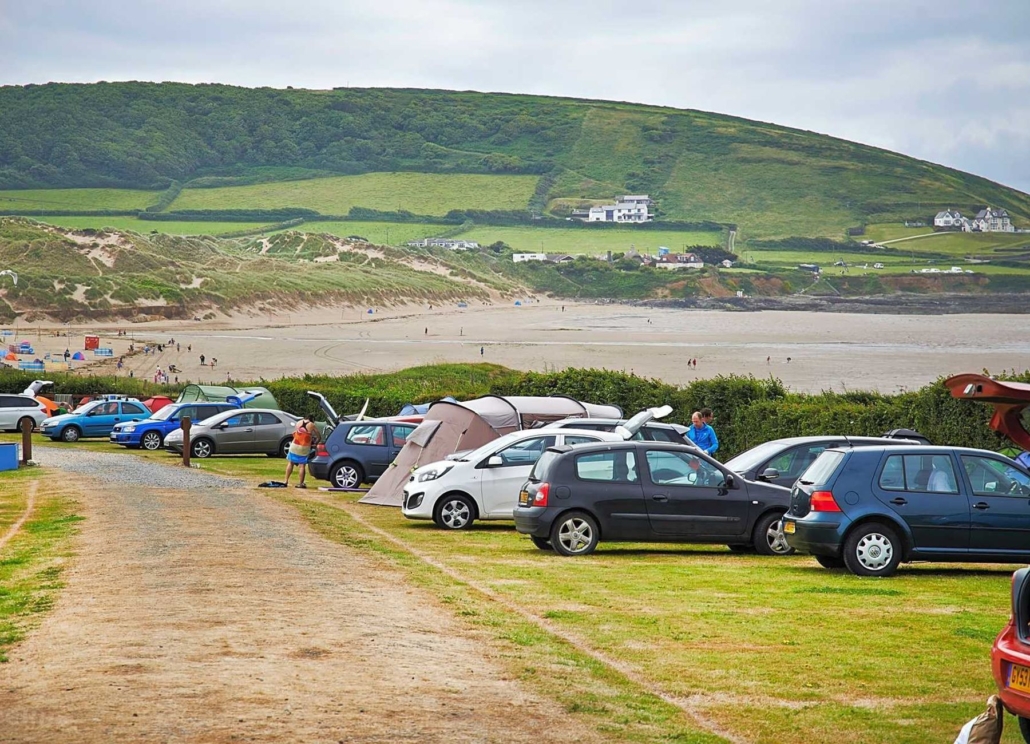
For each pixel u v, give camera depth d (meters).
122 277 163.50
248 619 9.70
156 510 19.02
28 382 56.62
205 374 87.44
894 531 13.36
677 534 15.26
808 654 9.02
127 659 8.12
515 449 18.55
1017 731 7.09
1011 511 13.44
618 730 6.75
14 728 6.42
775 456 16.95
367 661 8.28
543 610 10.78
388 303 199.50
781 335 139.75
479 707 7.15
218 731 6.41
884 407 21.72
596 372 31.66
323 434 31.41
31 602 10.65
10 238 176.00
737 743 6.64
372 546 15.36
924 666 8.64
